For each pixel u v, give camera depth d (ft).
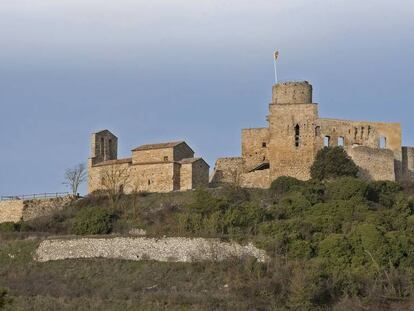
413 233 502.38
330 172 599.16
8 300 364.99
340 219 522.06
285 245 488.85
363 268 472.03
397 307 445.78
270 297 450.71
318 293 448.65
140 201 590.14
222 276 474.49
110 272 492.13
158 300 450.71
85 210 564.71
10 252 519.60
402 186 598.34
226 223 516.32
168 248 499.51
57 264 507.30
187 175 604.08
